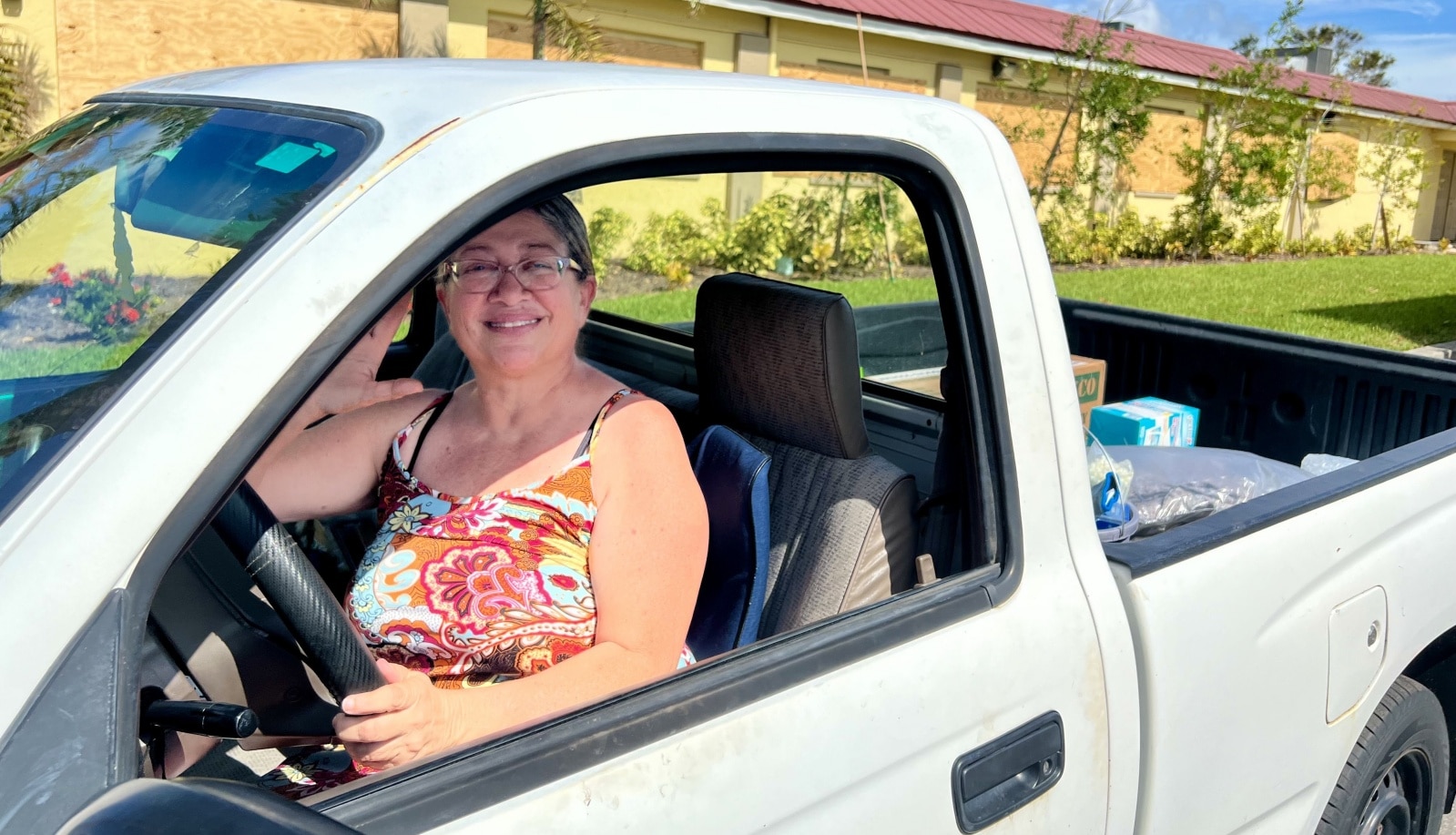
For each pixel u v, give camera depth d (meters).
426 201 1.10
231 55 11.02
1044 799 1.49
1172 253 20.03
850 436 1.83
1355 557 2.00
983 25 17.11
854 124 1.41
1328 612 1.92
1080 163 17.83
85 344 1.15
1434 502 2.20
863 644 1.35
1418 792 2.40
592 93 1.24
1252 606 1.78
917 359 2.80
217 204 1.20
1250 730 1.81
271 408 0.99
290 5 11.26
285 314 1.01
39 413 1.04
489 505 1.60
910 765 1.35
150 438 0.95
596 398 1.66
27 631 0.88
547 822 1.08
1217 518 1.83
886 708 1.33
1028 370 1.55
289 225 1.06
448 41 12.28
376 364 1.62
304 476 1.76
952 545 1.69
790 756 1.25
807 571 1.81
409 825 1.02
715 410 2.11
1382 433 3.00
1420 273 19.47
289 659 1.32
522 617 1.56
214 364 0.98
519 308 1.56
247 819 0.81
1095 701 1.55
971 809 1.41
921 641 1.40
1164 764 1.66
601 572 1.58
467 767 1.07
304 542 1.96
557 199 1.60
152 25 10.52
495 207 1.13
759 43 14.65
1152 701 1.62
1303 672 1.88
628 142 1.22
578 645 1.57
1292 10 20.00
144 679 1.25
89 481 0.93
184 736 1.36
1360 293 15.69
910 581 1.77
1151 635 1.61
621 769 1.13
